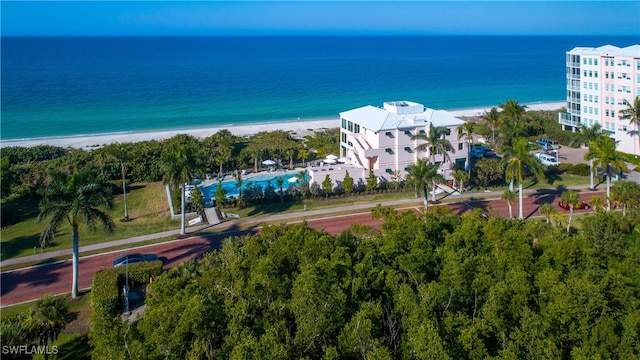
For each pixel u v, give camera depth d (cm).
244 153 11306
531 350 3547
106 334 3775
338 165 9688
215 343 3797
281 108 19962
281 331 3809
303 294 3997
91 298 5381
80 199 5281
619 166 7794
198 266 5684
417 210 8175
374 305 4016
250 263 4956
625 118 10569
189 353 3509
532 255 5019
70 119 17550
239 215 8194
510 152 7394
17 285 5975
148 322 3744
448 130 8712
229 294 4272
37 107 19562
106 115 18275
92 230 5306
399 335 4016
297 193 8888
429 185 7450
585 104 12175
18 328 3981
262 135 13988
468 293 4350
